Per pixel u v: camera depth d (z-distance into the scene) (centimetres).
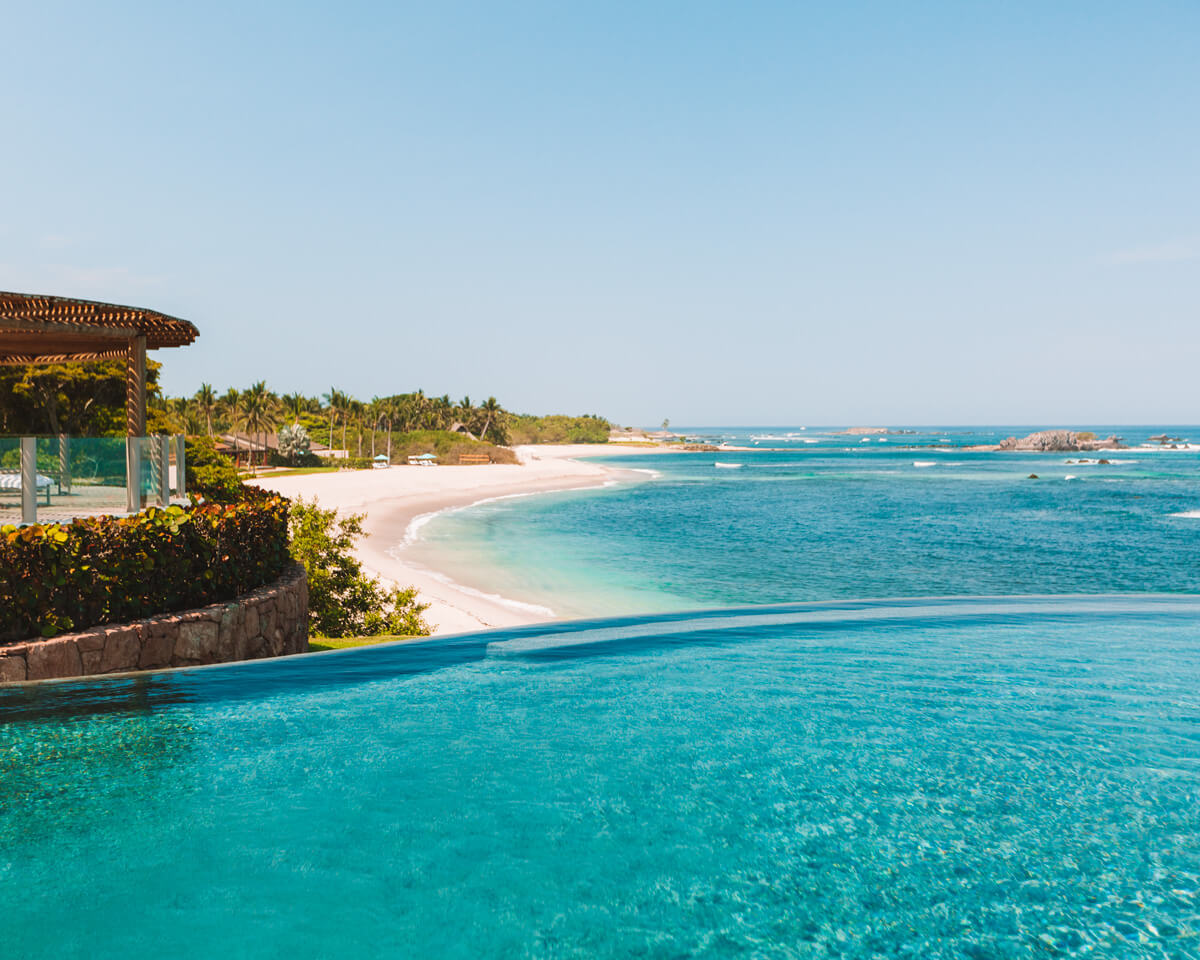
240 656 761
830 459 13312
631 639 890
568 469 8869
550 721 574
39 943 302
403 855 376
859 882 363
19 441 913
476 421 14200
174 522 733
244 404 10512
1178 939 322
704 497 5703
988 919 335
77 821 398
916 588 2314
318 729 539
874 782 473
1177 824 420
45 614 623
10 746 491
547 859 377
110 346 1273
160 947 301
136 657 660
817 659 791
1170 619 1027
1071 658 802
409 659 764
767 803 441
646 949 313
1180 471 9144
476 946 306
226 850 376
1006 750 527
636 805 436
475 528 3656
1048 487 6706
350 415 11831
